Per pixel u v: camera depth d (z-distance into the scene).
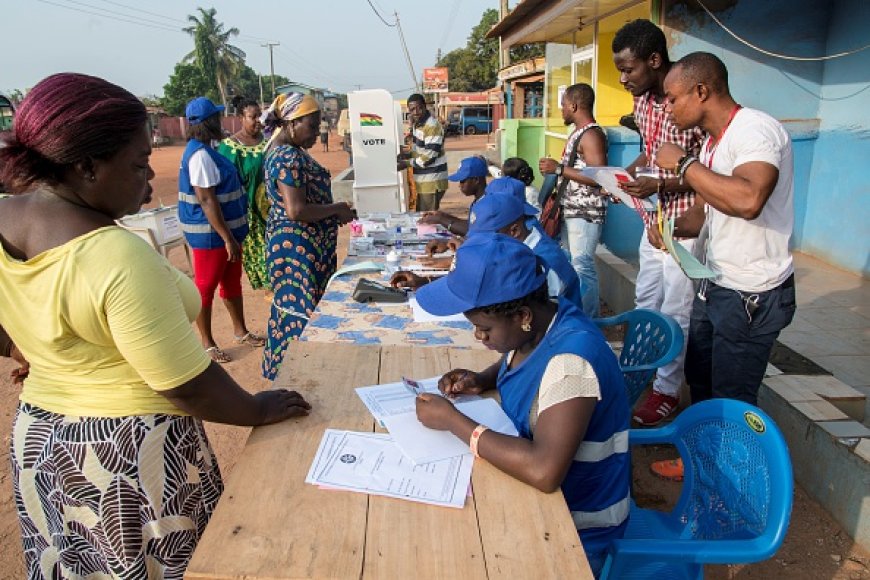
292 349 2.20
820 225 5.19
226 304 4.69
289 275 3.40
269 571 1.16
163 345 1.29
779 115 5.15
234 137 5.10
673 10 4.94
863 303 4.25
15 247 1.28
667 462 3.01
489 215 2.49
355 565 1.17
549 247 2.48
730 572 2.40
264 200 5.18
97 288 1.23
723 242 2.30
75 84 1.22
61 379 1.38
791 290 2.29
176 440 1.45
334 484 1.40
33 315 1.29
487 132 36.94
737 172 2.07
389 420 1.66
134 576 1.45
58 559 1.47
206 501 1.56
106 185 1.29
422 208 7.57
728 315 2.34
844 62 4.80
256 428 1.63
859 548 2.47
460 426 1.54
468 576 1.15
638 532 1.89
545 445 1.37
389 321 2.54
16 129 1.22
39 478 1.42
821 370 3.16
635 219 5.81
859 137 4.68
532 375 1.53
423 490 1.39
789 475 1.49
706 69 2.16
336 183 9.76
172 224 5.98
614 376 1.50
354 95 7.36
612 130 5.52
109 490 1.39
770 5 4.89
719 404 1.76
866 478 2.44
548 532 1.26
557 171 4.07
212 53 57.84
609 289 5.27
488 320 1.46
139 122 1.30
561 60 9.24
